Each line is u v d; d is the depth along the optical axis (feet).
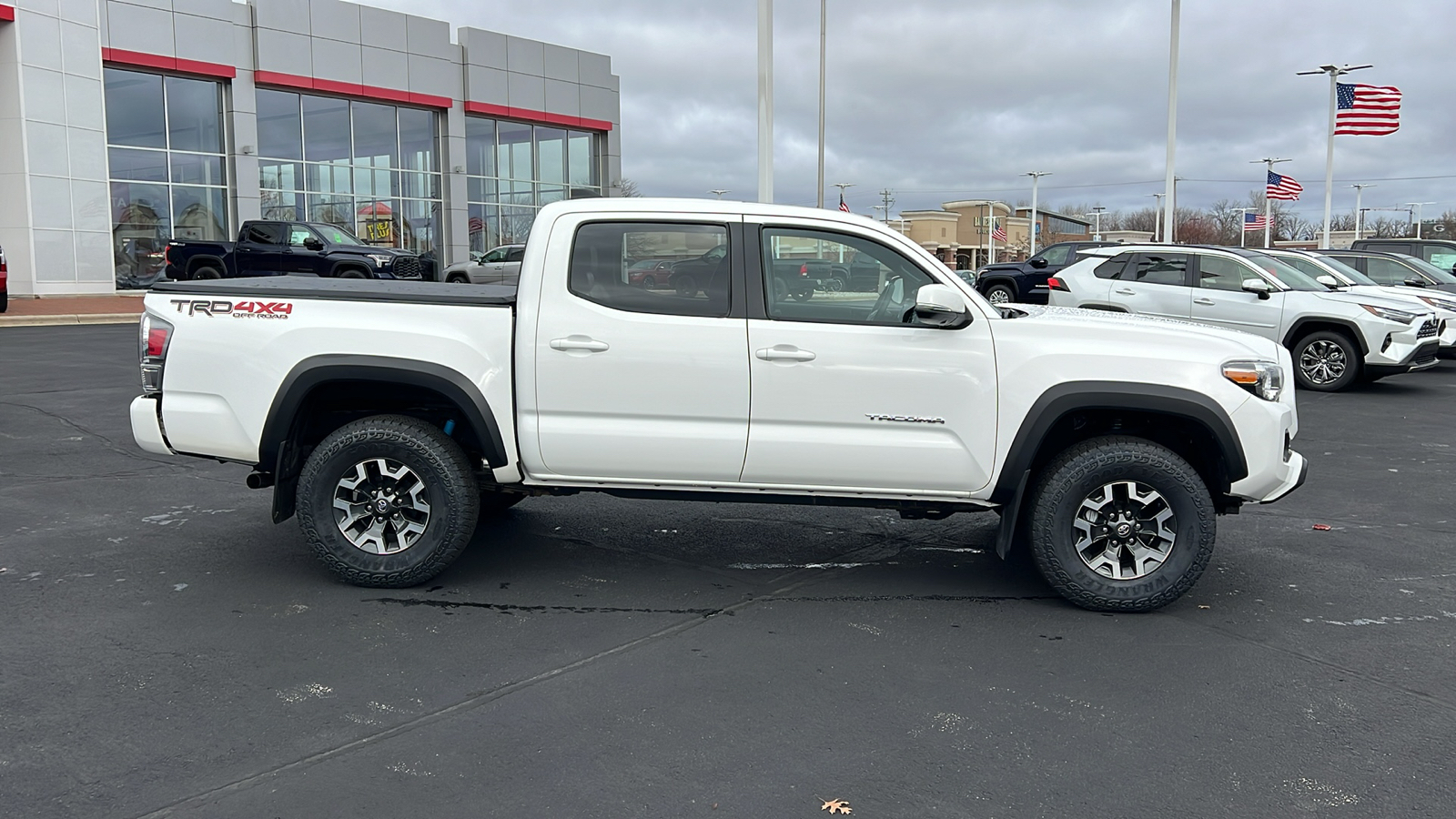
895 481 16.20
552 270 16.11
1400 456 29.04
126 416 32.19
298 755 11.20
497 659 13.98
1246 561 18.97
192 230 92.17
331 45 100.58
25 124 76.18
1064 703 12.76
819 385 15.88
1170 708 12.65
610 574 17.87
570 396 16.08
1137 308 45.14
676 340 15.90
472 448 17.61
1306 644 14.85
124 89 86.79
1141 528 16.08
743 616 15.84
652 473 16.35
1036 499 16.19
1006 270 74.69
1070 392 15.66
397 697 12.72
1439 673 13.80
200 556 18.45
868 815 10.11
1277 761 11.31
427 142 112.88
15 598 16.07
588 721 12.13
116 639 14.47
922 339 15.89
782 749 11.47
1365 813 10.24
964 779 10.84
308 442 17.65
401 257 77.71
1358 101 102.42
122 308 72.64
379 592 16.72
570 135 127.75
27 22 75.82
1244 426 15.71
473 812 10.10
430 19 109.40
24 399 35.17
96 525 20.35
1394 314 40.93
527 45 119.14
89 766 10.88
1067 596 16.20
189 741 11.50
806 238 16.14
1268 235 162.50
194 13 89.71
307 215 101.40
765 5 50.67
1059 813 10.19
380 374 16.06
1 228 78.07
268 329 16.25
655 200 16.34
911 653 14.37
